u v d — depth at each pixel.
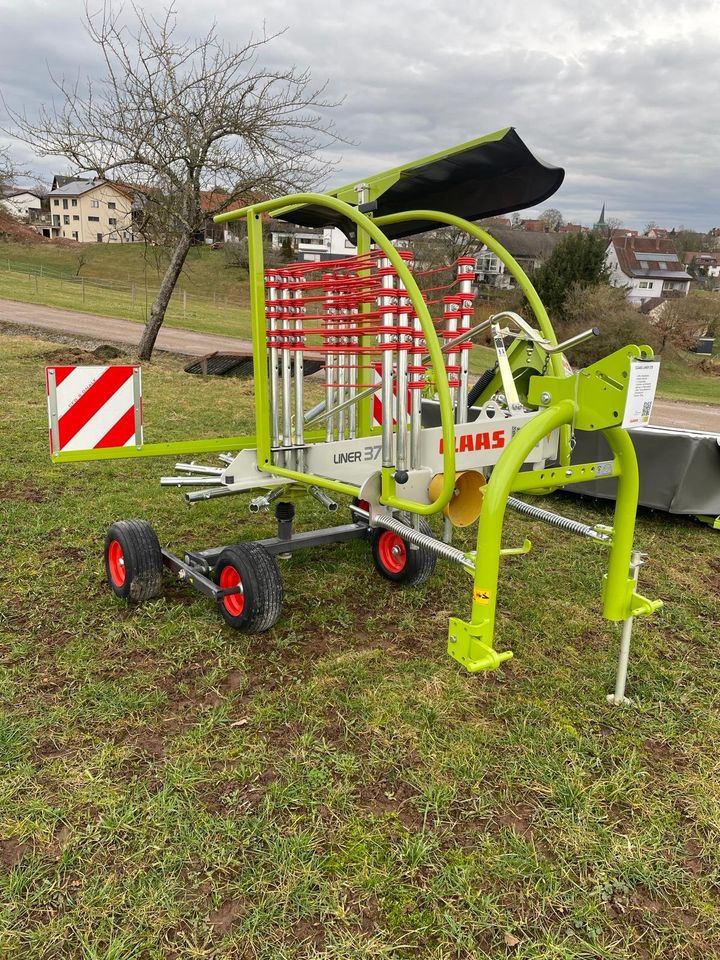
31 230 55.16
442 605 3.85
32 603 3.65
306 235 57.38
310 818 2.25
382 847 2.14
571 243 30.11
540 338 2.75
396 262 2.59
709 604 4.07
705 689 3.15
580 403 2.49
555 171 3.07
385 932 1.88
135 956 1.78
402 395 2.80
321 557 4.46
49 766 2.44
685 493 5.28
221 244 46.09
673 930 1.94
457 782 2.44
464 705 2.91
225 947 1.81
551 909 1.98
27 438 7.25
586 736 2.74
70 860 2.05
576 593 4.10
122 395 3.51
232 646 3.29
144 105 11.38
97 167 11.66
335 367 3.52
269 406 3.64
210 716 2.75
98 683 2.94
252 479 3.65
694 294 33.94
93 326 18.86
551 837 2.23
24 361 12.07
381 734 2.69
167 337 18.30
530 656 3.35
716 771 2.59
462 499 3.02
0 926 1.84
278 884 2.00
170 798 2.30
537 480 2.50
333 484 3.12
